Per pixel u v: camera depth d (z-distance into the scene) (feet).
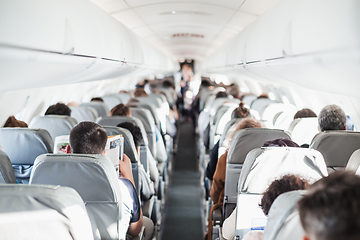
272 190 4.32
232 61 13.02
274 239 2.98
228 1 10.41
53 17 4.57
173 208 14.29
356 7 3.28
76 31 5.50
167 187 16.72
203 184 14.85
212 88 32.60
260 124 7.86
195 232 12.12
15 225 3.14
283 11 6.54
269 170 5.13
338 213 1.78
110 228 4.81
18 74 3.95
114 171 4.59
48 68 4.68
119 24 10.30
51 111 9.93
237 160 7.12
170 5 11.27
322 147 6.33
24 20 3.59
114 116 9.42
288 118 11.38
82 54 5.75
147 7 11.38
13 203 3.07
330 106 7.23
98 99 16.84
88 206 4.64
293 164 5.08
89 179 4.45
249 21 12.85
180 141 28.22
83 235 3.40
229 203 7.60
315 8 4.60
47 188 3.14
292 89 17.02
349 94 4.91
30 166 6.92
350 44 3.20
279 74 7.29
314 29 4.42
